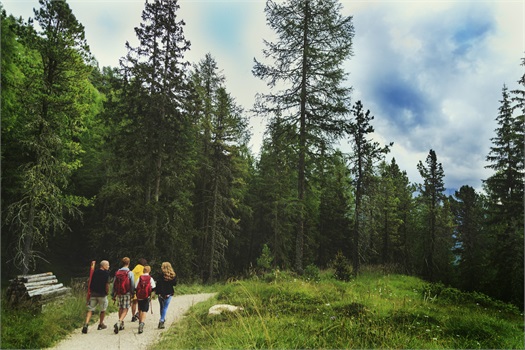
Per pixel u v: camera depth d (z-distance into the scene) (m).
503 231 29.09
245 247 34.66
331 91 19.31
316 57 19.28
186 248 21.94
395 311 8.80
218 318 8.52
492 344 7.15
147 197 20.27
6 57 15.79
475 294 14.30
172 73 20.97
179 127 21.16
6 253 18.23
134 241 19.38
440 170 39.78
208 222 26.41
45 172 15.39
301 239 18.67
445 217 42.41
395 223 40.78
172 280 9.20
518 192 27.03
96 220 26.97
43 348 6.91
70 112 15.54
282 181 30.55
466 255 38.44
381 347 6.09
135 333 8.29
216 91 27.39
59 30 15.15
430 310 10.02
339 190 35.62
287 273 16.61
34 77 14.76
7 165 16.17
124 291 8.80
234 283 14.19
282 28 19.47
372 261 40.53
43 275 11.02
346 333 6.79
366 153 24.12
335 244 38.59
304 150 18.80
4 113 15.59
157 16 20.80
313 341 6.31
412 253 45.25
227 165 26.80
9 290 9.42
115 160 20.28
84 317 9.50
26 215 15.44
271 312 8.69
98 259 24.22
